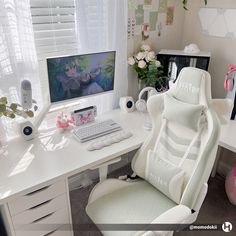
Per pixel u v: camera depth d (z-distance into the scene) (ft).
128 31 6.04
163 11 6.61
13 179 3.60
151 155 4.49
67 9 5.16
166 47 7.20
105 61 5.13
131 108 6.17
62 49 5.40
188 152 4.00
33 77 4.84
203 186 3.68
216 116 3.59
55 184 3.96
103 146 4.53
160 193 4.45
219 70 6.61
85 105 5.91
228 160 7.07
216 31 6.38
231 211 6.06
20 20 4.30
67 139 4.81
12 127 4.79
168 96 4.12
